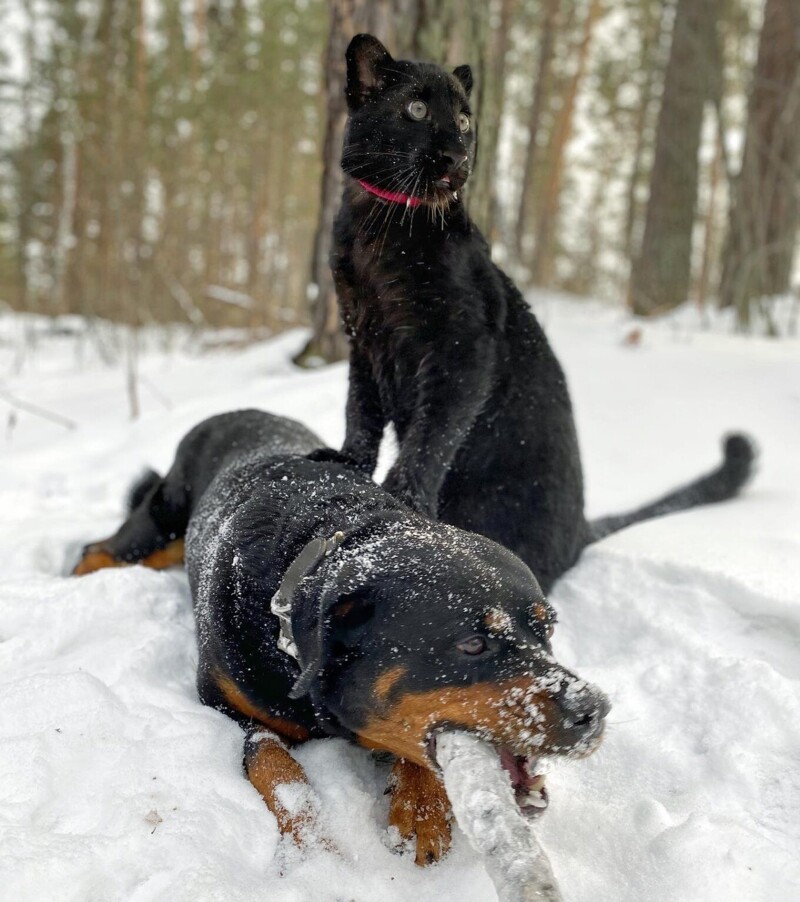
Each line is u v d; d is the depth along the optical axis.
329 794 0.62
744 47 2.41
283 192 7.00
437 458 0.89
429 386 0.91
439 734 0.55
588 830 0.61
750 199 2.35
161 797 0.59
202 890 0.50
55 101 5.02
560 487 0.97
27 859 0.52
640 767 0.68
